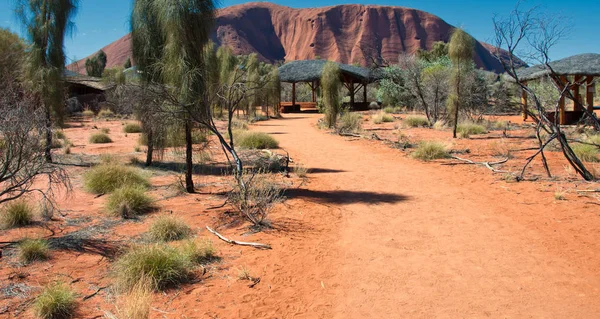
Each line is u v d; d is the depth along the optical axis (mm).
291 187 8656
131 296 3908
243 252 5258
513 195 7852
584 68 20641
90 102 35906
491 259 5000
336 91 21594
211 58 9359
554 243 5445
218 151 13461
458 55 16250
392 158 12344
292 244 5527
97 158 12070
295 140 17031
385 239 5695
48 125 10320
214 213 6883
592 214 6555
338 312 3900
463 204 7332
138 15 9773
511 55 9125
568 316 3768
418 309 3928
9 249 5266
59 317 3750
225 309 3924
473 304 3992
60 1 11430
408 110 35688
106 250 5301
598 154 11633
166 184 9039
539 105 9250
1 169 5852
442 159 12000
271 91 31172
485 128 20062
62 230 6039
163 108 7562
